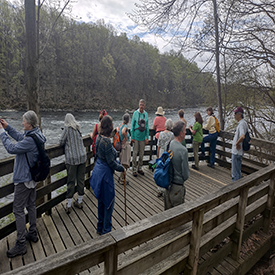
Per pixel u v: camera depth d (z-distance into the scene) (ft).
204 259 8.15
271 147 14.90
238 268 8.75
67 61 191.93
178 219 5.80
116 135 13.17
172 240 5.99
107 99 214.07
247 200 9.30
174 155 7.79
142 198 12.71
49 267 3.35
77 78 207.31
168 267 6.30
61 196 10.63
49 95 182.50
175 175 7.86
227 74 25.55
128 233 4.51
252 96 26.66
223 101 29.86
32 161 7.17
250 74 24.81
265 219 11.21
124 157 13.69
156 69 228.84
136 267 5.06
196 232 6.40
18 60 160.97
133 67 235.61
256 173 9.57
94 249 3.90
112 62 219.41
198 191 14.34
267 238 10.74
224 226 8.63
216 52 21.67
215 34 21.03
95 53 218.18
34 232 8.13
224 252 8.75
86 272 6.81
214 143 19.04
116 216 10.66
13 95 157.69
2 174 7.38
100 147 8.03
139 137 15.38
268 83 25.17
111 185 8.23
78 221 9.85
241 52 21.68
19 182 7.07
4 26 138.92
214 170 18.75
